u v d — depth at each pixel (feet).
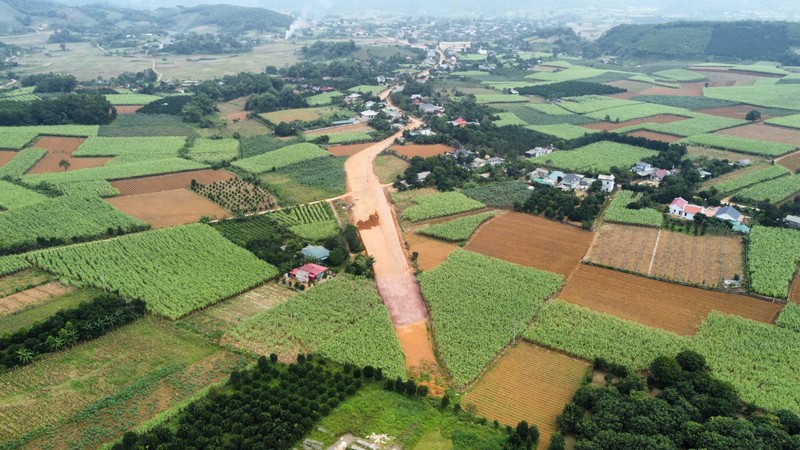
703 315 326.24
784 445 220.23
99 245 397.39
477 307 331.77
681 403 242.99
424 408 254.88
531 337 304.71
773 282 350.43
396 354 290.15
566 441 234.58
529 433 232.73
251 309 334.44
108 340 299.99
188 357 287.48
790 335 302.04
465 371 277.44
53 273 364.79
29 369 274.77
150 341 299.99
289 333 305.94
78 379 268.82
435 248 414.62
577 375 278.67
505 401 260.42
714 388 250.57
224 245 404.36
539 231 439.22
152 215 461.78
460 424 244.42
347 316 323.78
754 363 281.13
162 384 266.98
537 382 273.75
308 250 396.78
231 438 231.09
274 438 230.68
